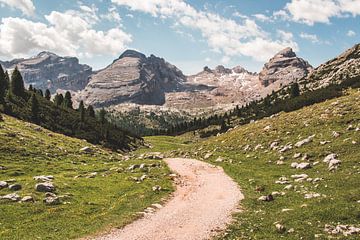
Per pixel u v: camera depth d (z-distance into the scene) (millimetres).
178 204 36469
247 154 62062
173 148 142375
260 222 28172
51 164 61750
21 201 34312
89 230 27750
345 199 28500
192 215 32219
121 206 34500
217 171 55312
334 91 112250
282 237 23844
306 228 24516
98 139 115688
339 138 49156
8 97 110375
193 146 97562
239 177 48781
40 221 29578
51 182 42156
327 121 58531
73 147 84188
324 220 25484
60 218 30562
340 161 40969
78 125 119000
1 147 64312
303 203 30578
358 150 43094
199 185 45938
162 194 40500
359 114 55906
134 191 41062
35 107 107375
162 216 32031
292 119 70125
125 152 116438
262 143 63500
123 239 26109
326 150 46562
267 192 38125
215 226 28625
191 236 26578
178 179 49812
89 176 48969
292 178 41594
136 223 29906
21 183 41875
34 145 72625
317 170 41875
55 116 119000
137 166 59094
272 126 71062
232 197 38125
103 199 37219
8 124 84438
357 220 24625
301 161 46906
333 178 36312
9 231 26797
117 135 131750
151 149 132875
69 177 48688
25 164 59406
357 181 33406
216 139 91688
